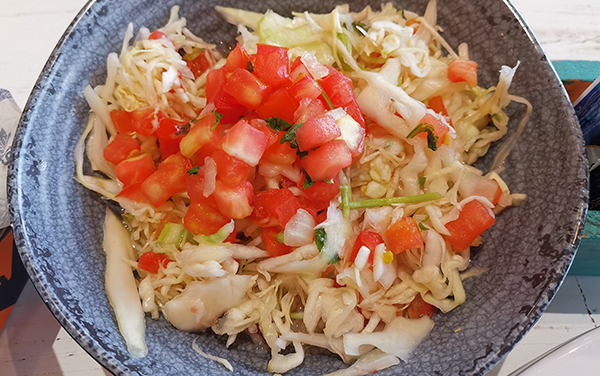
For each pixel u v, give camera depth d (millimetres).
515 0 219
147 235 163
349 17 183
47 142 153
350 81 168
